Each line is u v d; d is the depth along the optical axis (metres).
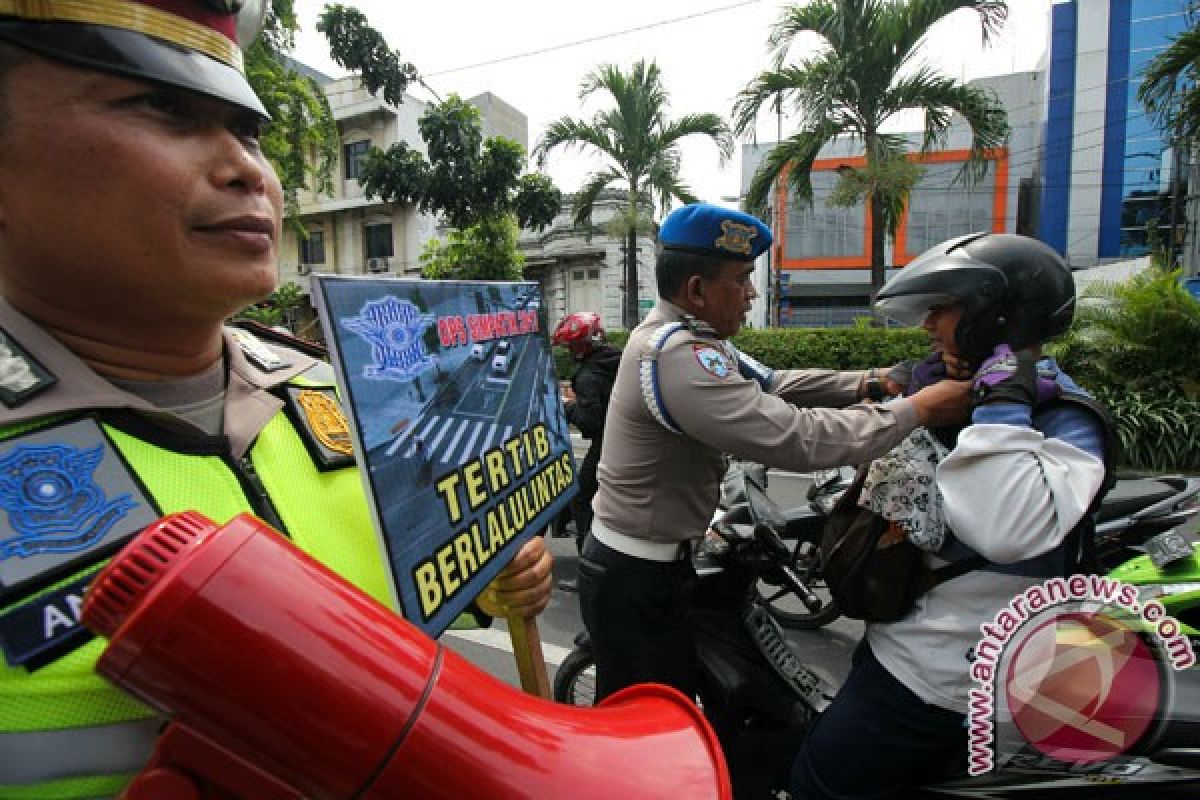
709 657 1.96
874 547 1.32
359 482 0.82
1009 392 1.14
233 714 0.41
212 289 0.62
